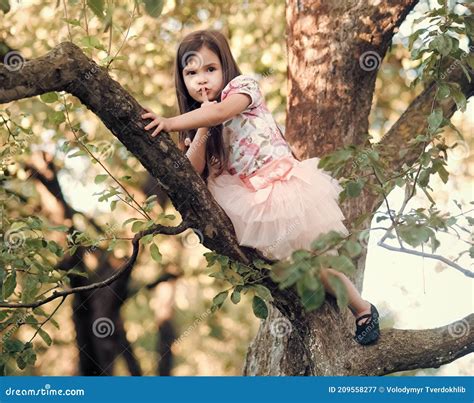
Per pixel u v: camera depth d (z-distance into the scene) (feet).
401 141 16.46
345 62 17.04
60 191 29.60
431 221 11.53
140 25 27.30
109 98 11.59
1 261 14.12
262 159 13.73
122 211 29.84
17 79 10.96
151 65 27.86
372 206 16.26
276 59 27.76
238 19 28.12
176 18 28.22
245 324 34.53
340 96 17.12
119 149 28.04
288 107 17.70
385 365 13.73
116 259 31.14
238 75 14.75
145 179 29.14
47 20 27.04
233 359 34.24
